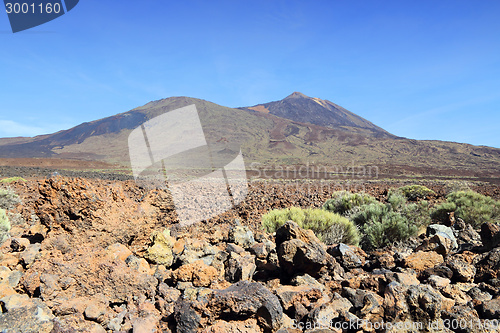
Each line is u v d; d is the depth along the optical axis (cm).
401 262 468
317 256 424
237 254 450
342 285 394
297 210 793
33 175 2680
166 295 325
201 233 570
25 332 242
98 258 334
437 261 463
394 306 291
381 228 703
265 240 548
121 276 326
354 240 703
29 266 352
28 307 262
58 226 379
